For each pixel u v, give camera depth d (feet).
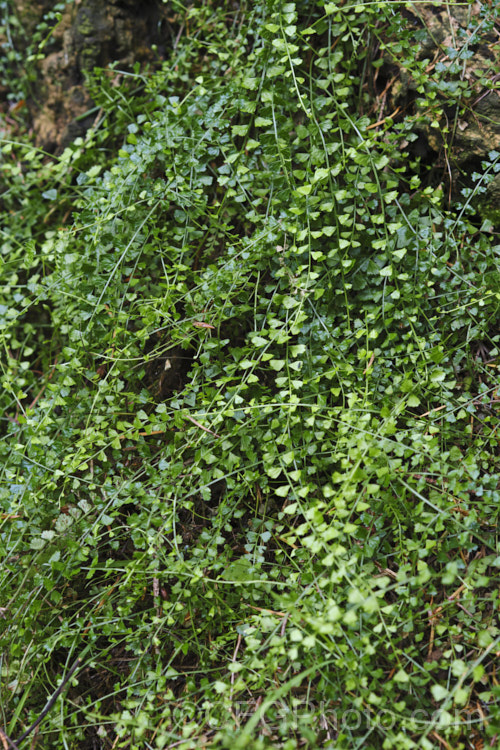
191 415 3.44
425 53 3.62
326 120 3.56
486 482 3.31
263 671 3.20
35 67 4.07
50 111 4.07
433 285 3.56
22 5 4.08
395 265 3.52
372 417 3.43
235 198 3.58
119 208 3.64
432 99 3.57
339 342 3.51
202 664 3.32
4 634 3.40
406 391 3.39
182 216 3.62
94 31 4.00
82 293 3.60
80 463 3.47
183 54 3.81
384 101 3.70
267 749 3.07
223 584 3.37
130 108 3.84
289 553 3.46
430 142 3.63
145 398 3.52
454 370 3.55
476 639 3.27
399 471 3.29
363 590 3.15
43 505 3.50
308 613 3.20
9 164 4.00
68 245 3.69
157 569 3.40
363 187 3.50
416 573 3.29
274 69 3.57
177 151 3.67
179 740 3.21
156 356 3.57
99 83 3.97
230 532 3.53
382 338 3.53
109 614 3.37
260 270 3.56
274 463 3.42
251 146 3.57
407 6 3.59
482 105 3.58
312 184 3.49
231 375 3.47
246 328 3.62
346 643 3.21
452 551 3.37
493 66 3.56
